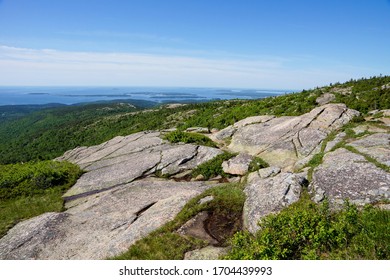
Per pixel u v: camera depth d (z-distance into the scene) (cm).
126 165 2031
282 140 1981
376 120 1995
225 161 1786
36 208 1550
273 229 792
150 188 1552
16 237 1159
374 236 666
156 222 1102
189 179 1730
